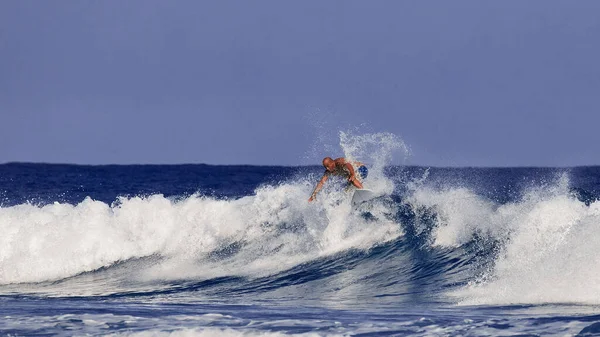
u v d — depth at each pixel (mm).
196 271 56906
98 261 59969
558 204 47812
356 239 57094
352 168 58188
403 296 46156
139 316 39688
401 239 55438
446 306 41656
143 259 60094
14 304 46125
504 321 35656
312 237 58188
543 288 42031
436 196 57250
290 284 52031
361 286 50125
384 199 58625
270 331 35094
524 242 47656
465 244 52312
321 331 34969
